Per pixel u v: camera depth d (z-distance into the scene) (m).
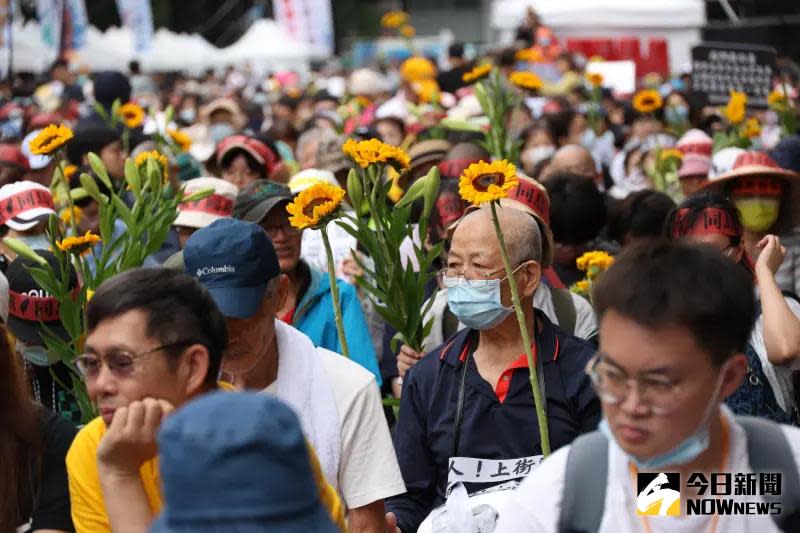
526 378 8.17
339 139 15.82
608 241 13.36
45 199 12.46
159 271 6.01
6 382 6.49
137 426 5.70
